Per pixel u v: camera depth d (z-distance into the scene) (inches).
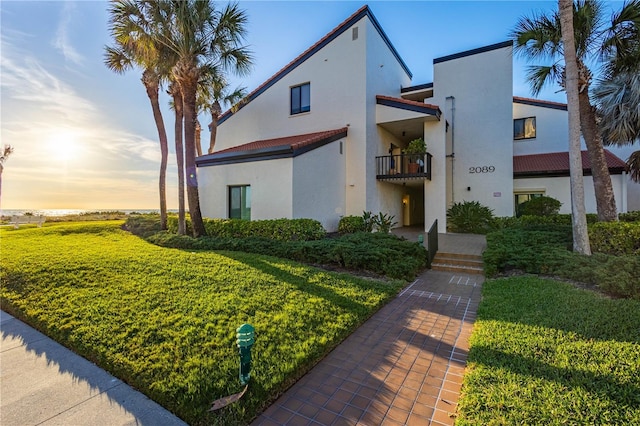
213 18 386.3
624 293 192.9
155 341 136.1
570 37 285.9
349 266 287.7
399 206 678.5
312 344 139.3
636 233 289.9
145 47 382.3
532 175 600.1
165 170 522.0
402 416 100.0
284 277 234.7
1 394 109.5
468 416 92.2
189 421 96.2
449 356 139.0
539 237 349.7
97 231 492.7
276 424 97.0
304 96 566.9
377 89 545.3
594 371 108.5
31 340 150.4
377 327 172.6
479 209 558.3
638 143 599.5
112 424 94.8
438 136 523.2
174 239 398.6
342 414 101.4
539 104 657.6
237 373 114.6
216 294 192.9
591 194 565.3
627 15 323.3
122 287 203.9
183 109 446.0
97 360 128.6
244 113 639.1
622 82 399.9
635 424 83.3
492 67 601.0
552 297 196.2
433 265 321.4
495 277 277.6
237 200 481.7
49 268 239.0
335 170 489.7
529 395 97.7
